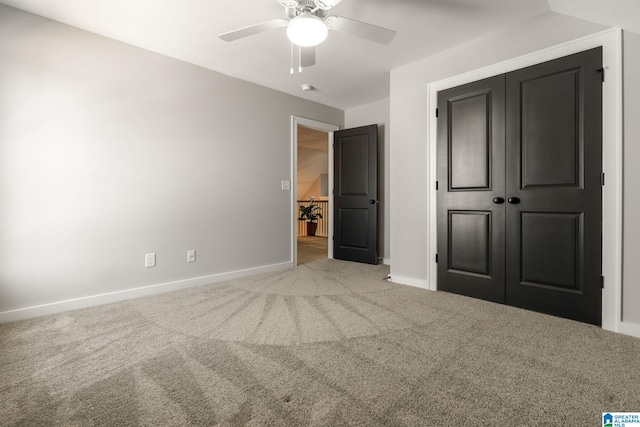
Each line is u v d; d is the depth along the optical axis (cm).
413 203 314
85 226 249
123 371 153
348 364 160
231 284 320
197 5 217
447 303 258
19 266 221
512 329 203
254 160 365
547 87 229
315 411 123
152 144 286
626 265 196
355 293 288
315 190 1029
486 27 248
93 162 253
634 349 175
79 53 245
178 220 303
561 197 223
